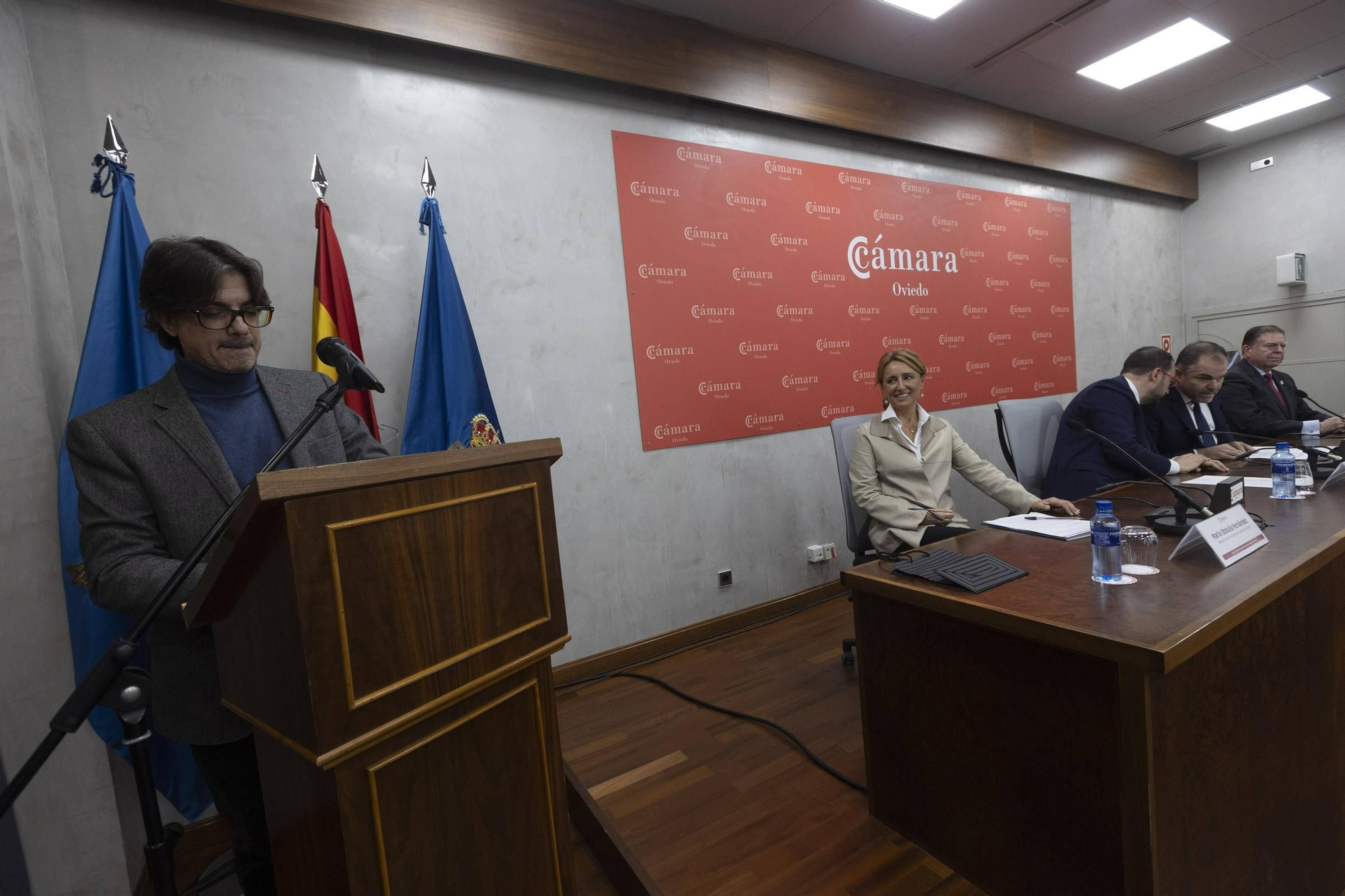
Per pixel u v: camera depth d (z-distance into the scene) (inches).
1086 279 180.4
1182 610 43.8
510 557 36.9
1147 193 196.5
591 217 102.1
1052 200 171.2
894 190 138.9
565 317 100.0
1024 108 156.4
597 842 62.1
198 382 45.5
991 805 51.2
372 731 29.6
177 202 73.9
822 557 126.9
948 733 54.1
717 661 104.0
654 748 78.6
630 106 106.0
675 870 57.6
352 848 29.5
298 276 80.4
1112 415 101.0
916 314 142.9
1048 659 45.8
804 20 111.8
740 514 118.6
